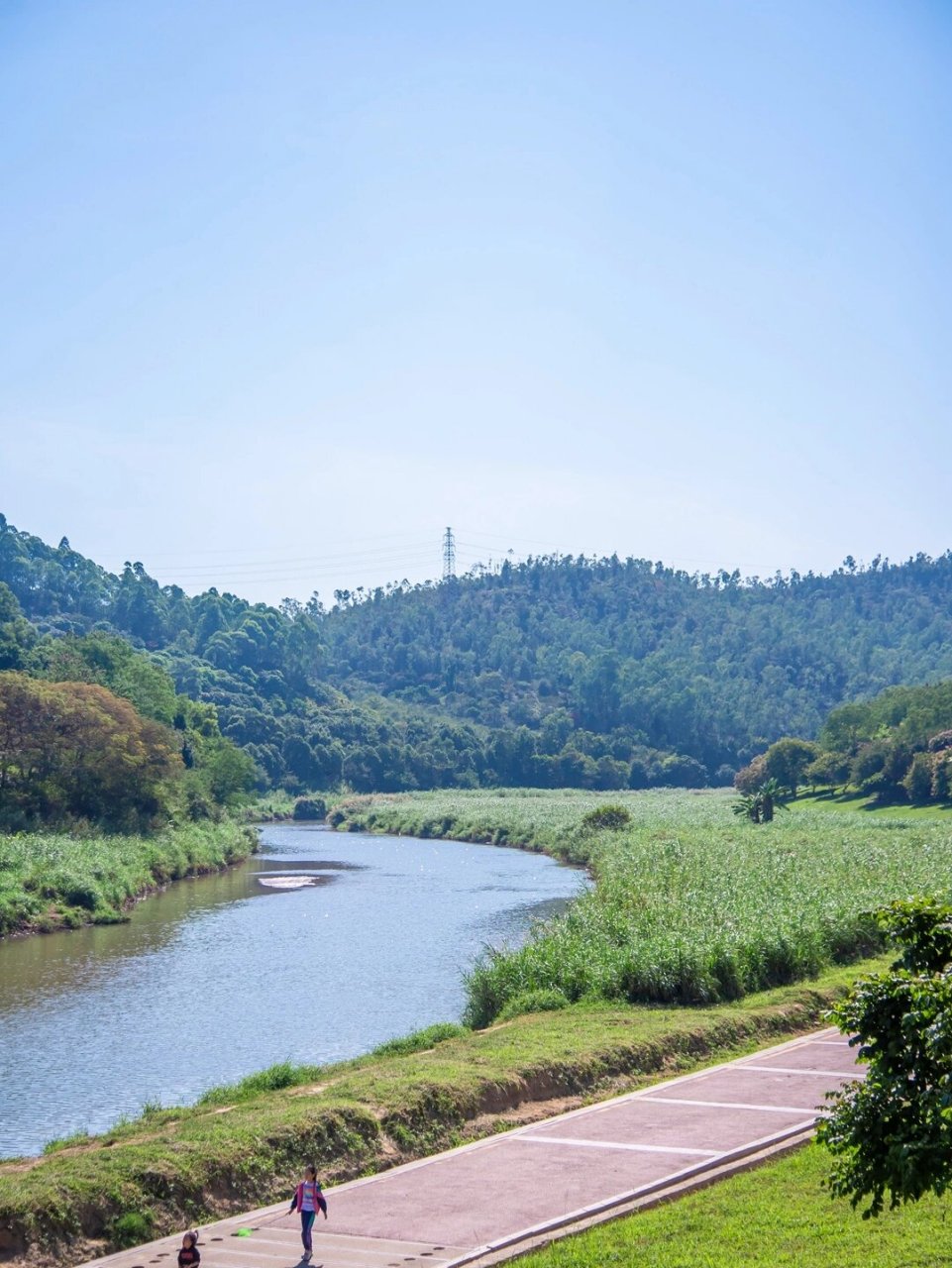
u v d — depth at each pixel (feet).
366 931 186.91
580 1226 58.80
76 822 281.74
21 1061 109.91
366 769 625.82
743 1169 66.59
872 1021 45.11
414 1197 63.72
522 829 368.07
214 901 228.63
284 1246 56.59
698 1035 99.19
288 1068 93.56
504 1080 84.28
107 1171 64.95
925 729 465.88
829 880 174.40
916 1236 54.54
